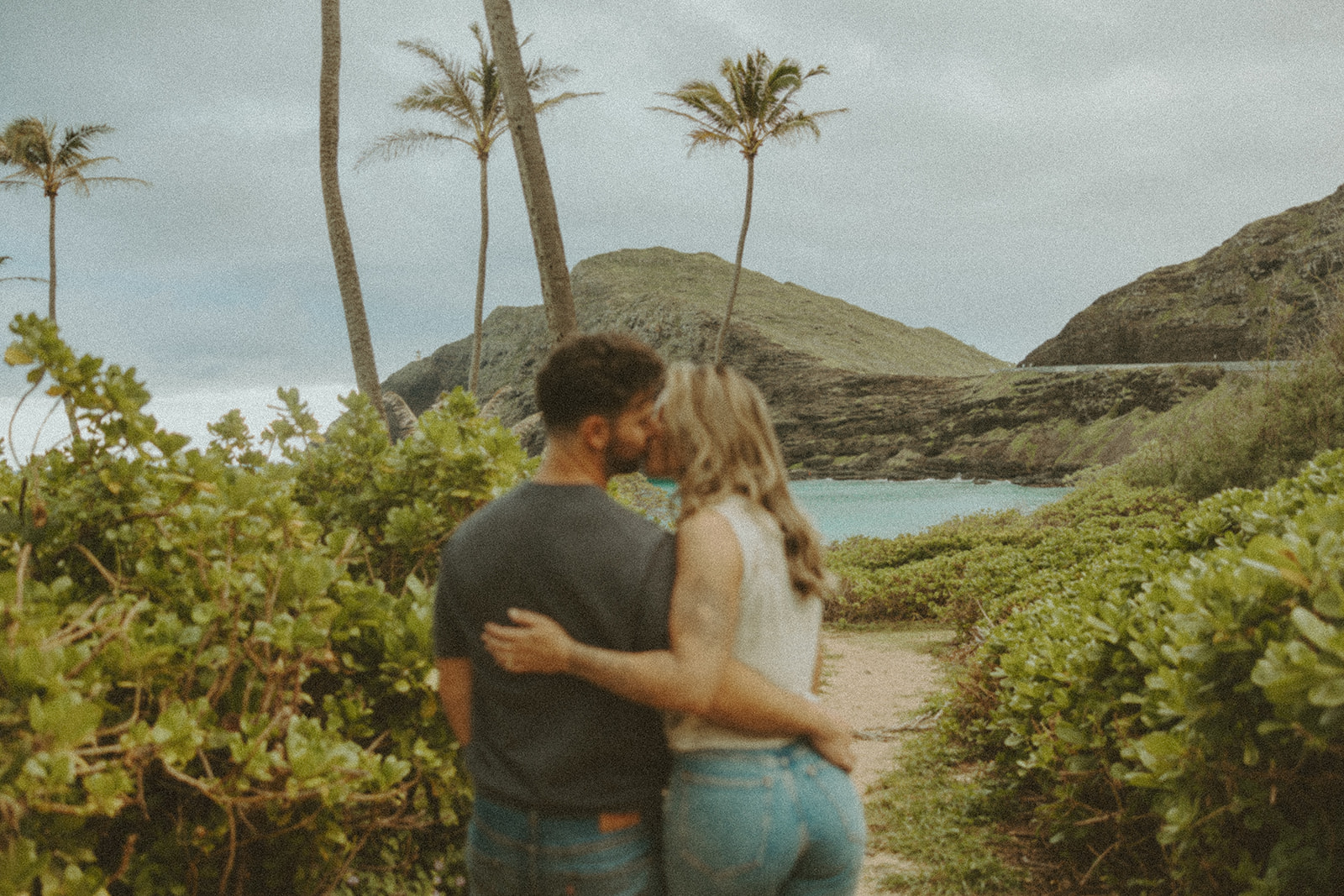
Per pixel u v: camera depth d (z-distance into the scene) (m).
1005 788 4.64
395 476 3.47
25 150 33.22
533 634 1.46
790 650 1.58
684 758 1.57
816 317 141.00
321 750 2.16
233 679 2.41
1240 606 2.15
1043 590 7.88
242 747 2.06
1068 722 3.71
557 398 1.60
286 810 2.25
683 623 1.46
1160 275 104.19
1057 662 4.20
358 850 2.58
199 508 2.46
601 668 1.43
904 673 9.02
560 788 1.49
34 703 1.69
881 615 12.69
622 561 1.50
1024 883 3.65
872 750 6.27
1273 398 14.38
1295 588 2.03
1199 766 2.37
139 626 2.23
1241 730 2.28
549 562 1.51
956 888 3.63
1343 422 13.21
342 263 9.73
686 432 1.62
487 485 3.34
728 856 1.48
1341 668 1.74
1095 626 3.48
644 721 1.55
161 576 2.49
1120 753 3.40
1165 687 2.50
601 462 1.66
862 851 1.63
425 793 2.76
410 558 3.41
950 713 6.05
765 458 1.62
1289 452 13.70
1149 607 3.30
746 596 1.53
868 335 139.00
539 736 1.52
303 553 2.63
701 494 1.57
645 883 1.54
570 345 1.62
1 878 1.63
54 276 34.44
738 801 1.50
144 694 2.28
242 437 3.73
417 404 176.25
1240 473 14.31
